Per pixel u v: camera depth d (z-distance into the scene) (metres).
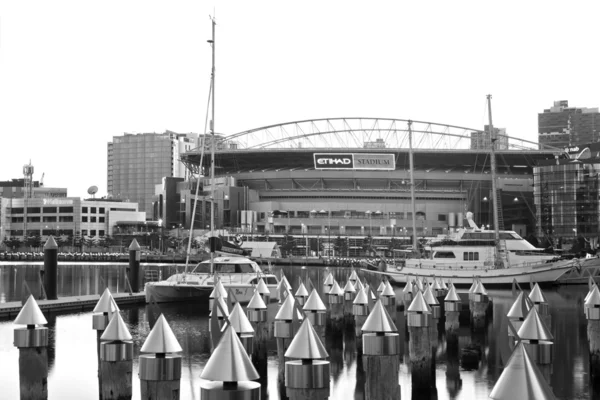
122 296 66.00
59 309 59.78
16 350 41.81
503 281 90.81
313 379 18.59
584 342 44.97
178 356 20.33
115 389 23.81
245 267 68.69
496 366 37.47
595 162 194.38
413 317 30.50
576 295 78.69
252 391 15.86
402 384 32.69
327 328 50.16
